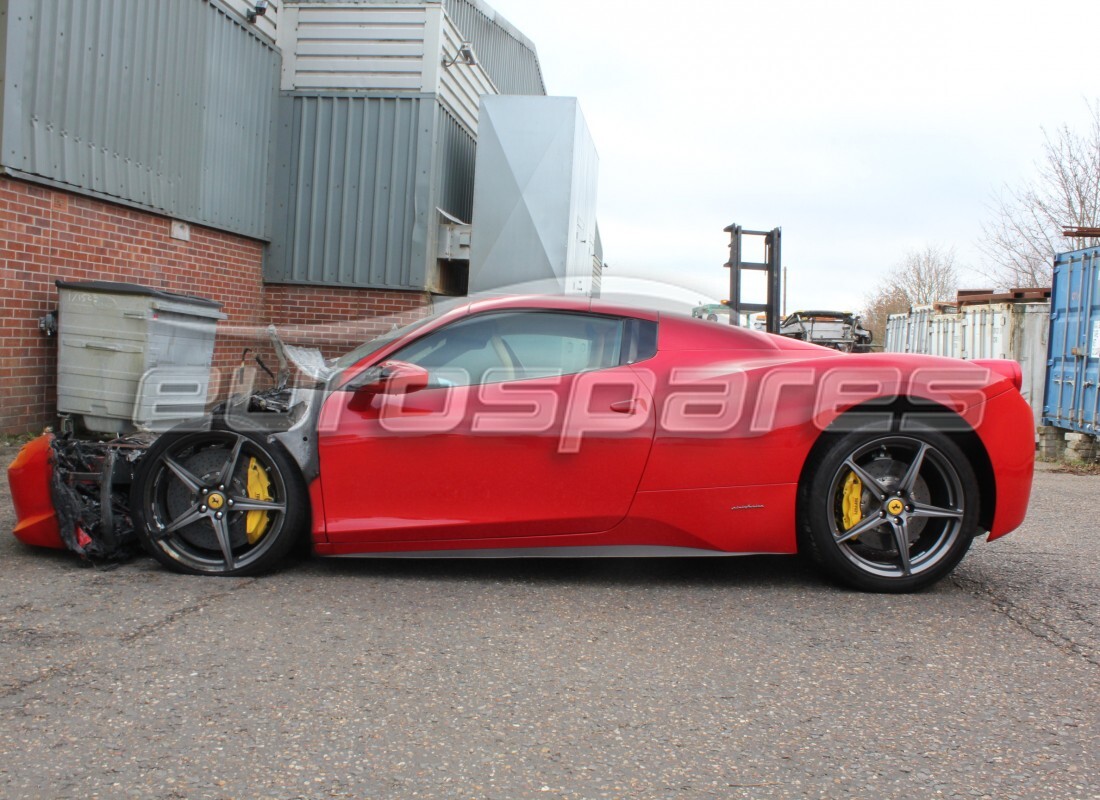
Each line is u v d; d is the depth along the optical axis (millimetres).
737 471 3729
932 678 2877
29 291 7328
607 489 3719
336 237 11266
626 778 2197
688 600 3674
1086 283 9727
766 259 8984
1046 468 9523
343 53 11172
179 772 2172
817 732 2471
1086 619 3512
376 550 3795
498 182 10812
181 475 3775
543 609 3508
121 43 8188
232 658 2906
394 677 2793
